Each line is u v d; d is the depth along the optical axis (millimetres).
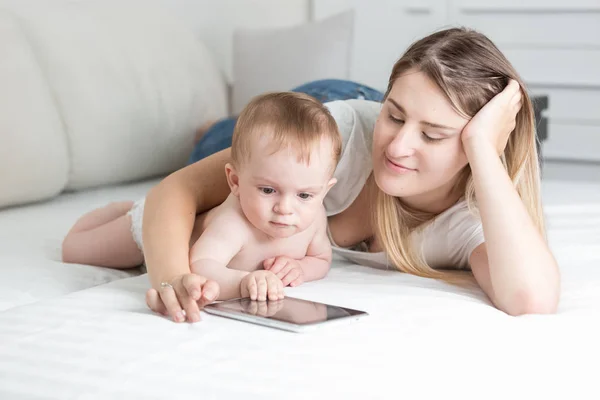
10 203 2072
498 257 1300
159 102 2604
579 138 3902
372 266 1615
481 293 1389
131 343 1043
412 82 1337
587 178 3949
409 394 907
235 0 3674
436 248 1513
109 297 1253
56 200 2240
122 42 2547
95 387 919
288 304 1202
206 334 1077
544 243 1334
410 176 1364
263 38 3164
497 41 3895
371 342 1057
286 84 3078
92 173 2352
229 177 1345
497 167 1341
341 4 3961
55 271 1514
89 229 1641
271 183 1265
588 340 1121
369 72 3979
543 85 3891
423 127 1337
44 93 2186
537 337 1117
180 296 1158
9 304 1349
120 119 2426
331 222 1609
